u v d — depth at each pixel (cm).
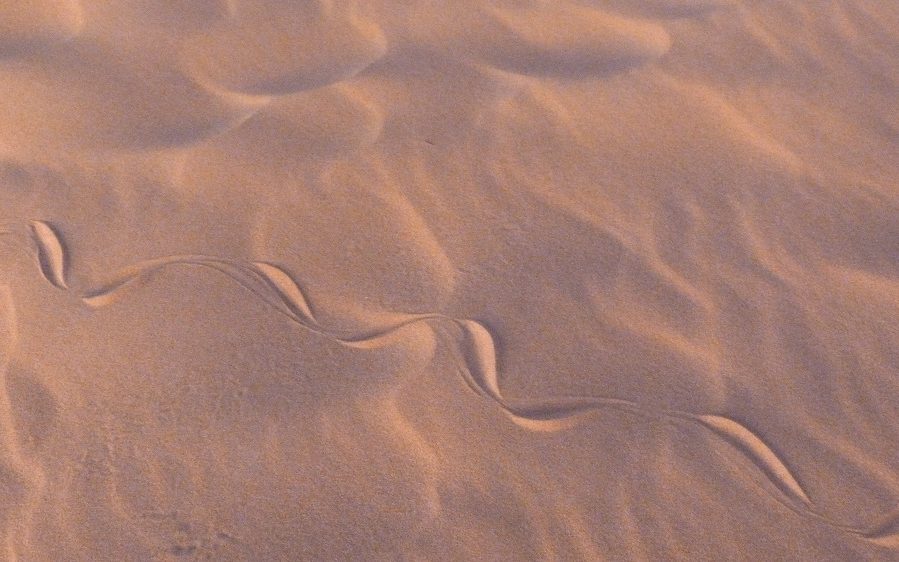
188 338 123
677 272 131
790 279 131
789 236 135
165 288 127
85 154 141
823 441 118
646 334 125
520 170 141
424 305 127
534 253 132
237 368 121
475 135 145
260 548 110
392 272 130
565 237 134
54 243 130
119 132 144
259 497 113
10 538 109
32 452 114
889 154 146
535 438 117
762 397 121
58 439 115
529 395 120
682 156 143
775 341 125
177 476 113
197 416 117
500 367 122
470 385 120
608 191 139
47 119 145
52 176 138
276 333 124
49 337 122
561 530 112
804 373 123
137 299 126
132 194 136
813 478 116
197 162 140
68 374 119
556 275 130
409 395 119
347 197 137
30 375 119
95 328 123
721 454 117
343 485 113
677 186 140
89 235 131
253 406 118
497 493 114
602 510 113
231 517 111
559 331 125
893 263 133
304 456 115
